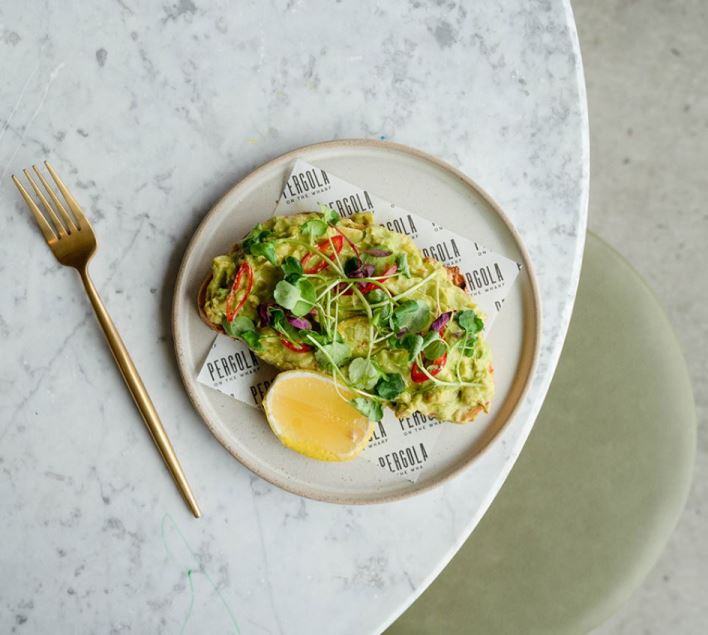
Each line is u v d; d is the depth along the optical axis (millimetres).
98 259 702
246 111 702
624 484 771
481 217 687
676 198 1004
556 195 701
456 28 699
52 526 699
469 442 687
